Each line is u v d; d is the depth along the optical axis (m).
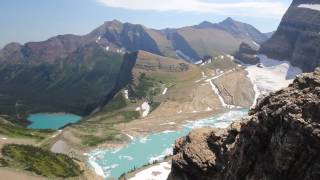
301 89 47.34
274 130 44.97
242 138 50.94
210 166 63.94
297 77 49.31
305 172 40.09
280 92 49.94
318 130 39.31
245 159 48.47
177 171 69.44
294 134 41.09
